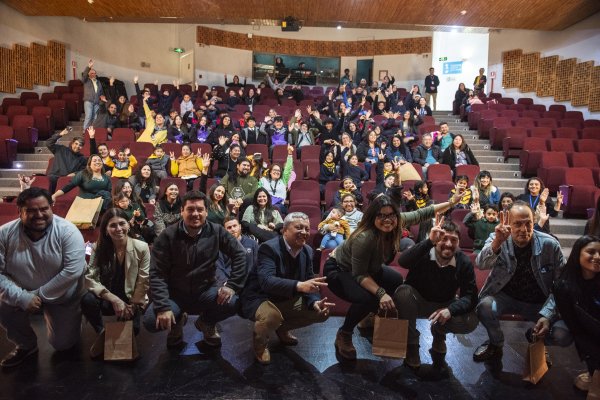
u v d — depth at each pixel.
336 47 13.62
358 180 6.14
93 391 2.19
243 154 6.28
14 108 7.84
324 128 7.43
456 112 10.66
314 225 4.95
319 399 2.16
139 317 2.71
